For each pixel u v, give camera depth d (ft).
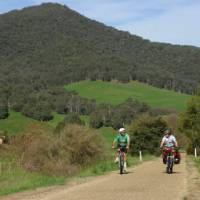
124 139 69.00
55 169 70.38
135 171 73.82
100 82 633.20
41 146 75.00
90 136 86.43
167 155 67.62
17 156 74.33
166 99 561.43
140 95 587.27
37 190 51.06
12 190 51.34
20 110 455.22
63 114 469.98
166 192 43.91
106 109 439.63
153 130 230.07
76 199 40.75
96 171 73.92
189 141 222.89
